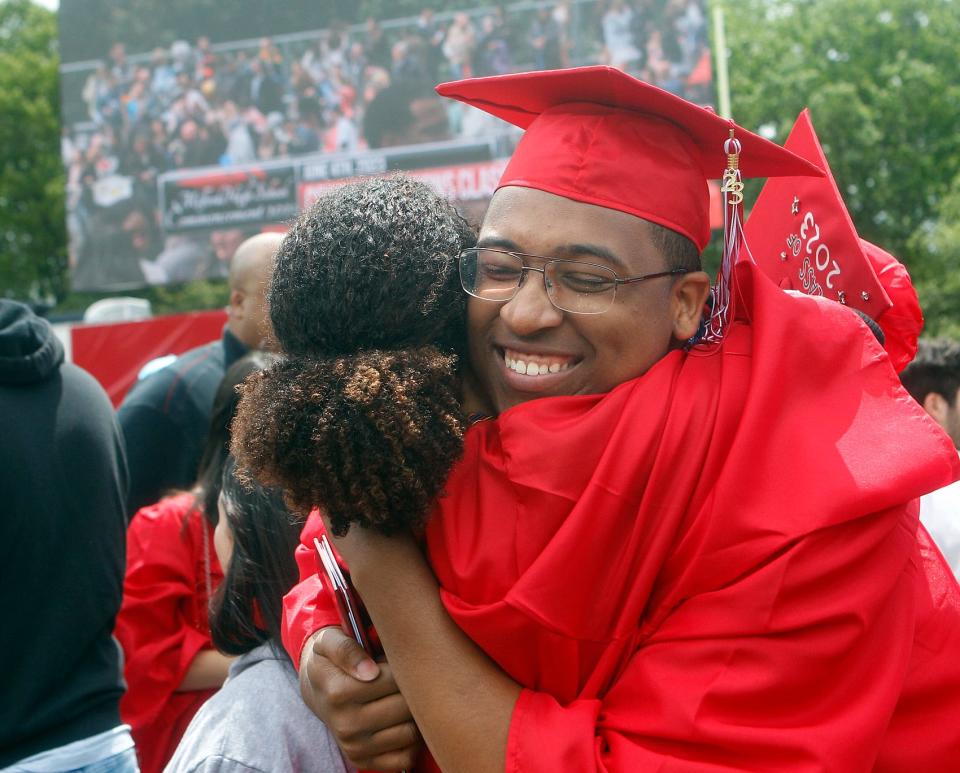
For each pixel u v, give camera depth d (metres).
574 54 12.54
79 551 2.37
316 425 1.31
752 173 1.71
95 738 2.36
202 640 2.66
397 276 1.43
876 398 1.46
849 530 1.39
